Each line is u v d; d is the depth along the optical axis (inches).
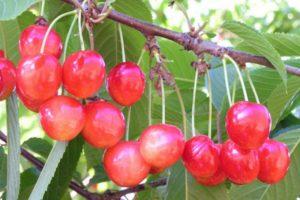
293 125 24.3
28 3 15.9
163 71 18.3
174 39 18.3
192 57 24.3
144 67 21.7
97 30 20.9
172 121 24.5
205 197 19.3
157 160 16.8
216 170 17.7
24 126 43.7
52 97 16.4
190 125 20.1
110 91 17.7
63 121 16.2
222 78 22.9
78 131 16.5
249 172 17.4
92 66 16.4
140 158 17.0
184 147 17.4
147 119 20.8
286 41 20.9
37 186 16.4
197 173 17.5
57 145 16.6
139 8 20.6
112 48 21.2
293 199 21.1
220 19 57.8
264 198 20.9
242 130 16.9
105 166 17.2
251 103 17.2
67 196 23.1
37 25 17.5
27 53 17.0
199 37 18.3
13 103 17.0
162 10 50.0
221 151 17.6
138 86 17.6
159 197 23.1
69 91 16.5
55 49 17.1
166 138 16.7
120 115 17.0
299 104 24.4
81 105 16.5
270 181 17.9
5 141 22.4
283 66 17.7
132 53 21.3
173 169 19.7
